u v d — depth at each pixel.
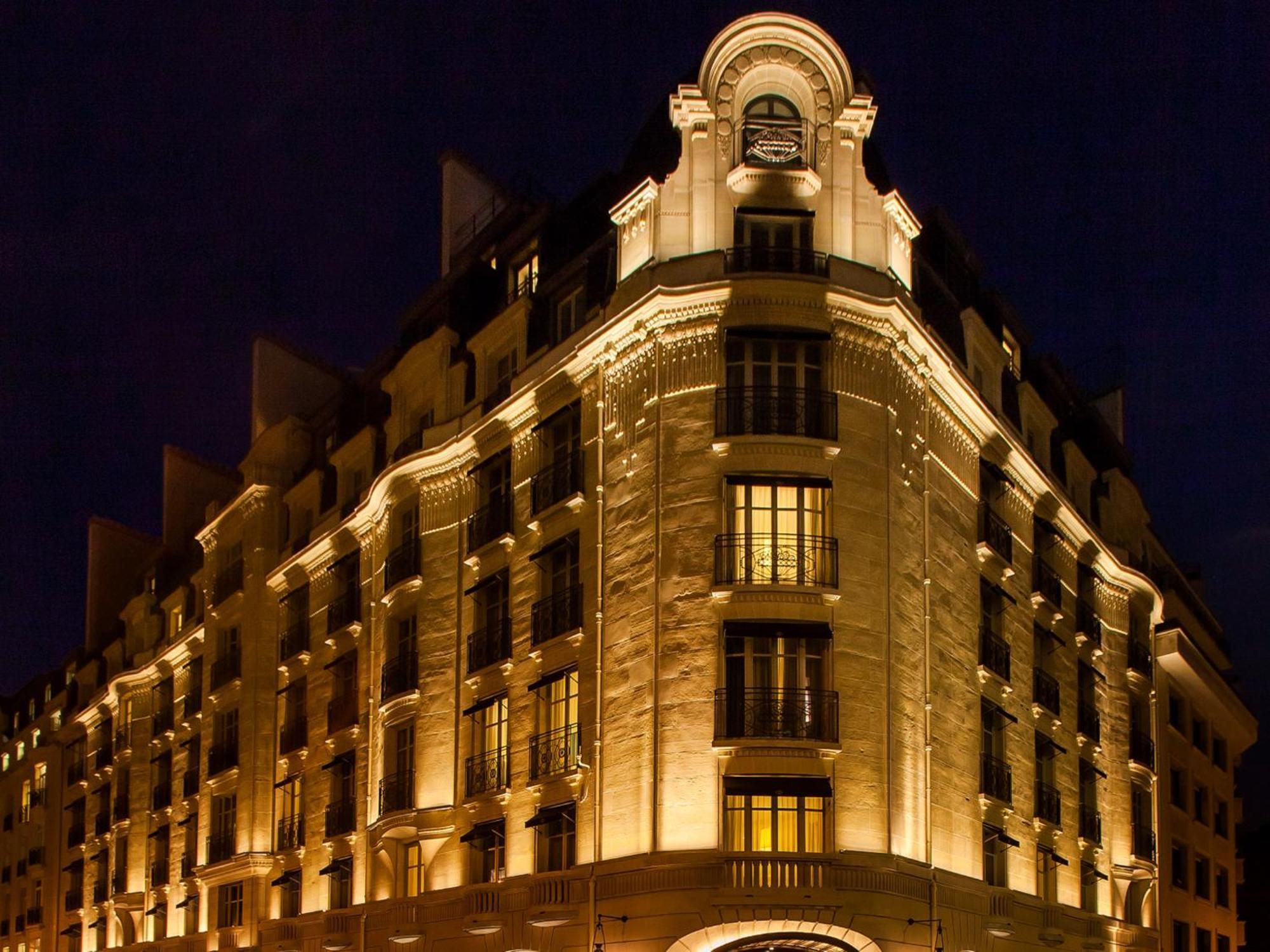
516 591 29.81
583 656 27.02
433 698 31.66
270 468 43.00
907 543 26.69
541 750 27.73
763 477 25.11
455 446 32.66
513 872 27.80
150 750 50.59
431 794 30.88
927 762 25.83
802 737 23.73
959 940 25.91
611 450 27.44
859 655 24.72
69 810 59.28
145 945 46.34
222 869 40.72
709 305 26.02
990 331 32.44
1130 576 39.72
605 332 27.55
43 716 65.62
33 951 60.22
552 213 32.91
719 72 27.67
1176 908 42.84
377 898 32.81
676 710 24.33
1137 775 38.25
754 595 24.42
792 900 22.84
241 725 41.69
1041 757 32.84
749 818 23.80
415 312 37.97
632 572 26.08
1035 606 33.22
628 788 24.98
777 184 27.05
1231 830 51.91
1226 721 51.66
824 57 27.66
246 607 42.75
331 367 48.38
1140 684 40.12
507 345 32.47
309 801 37.56
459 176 38.84
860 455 25.86
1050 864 32.06
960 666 28.28
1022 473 33.41
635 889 24.05
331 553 38.69
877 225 27.50
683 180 27.41
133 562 65.06
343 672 37.03
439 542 33.03
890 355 26.86
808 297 25.91
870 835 23.91
